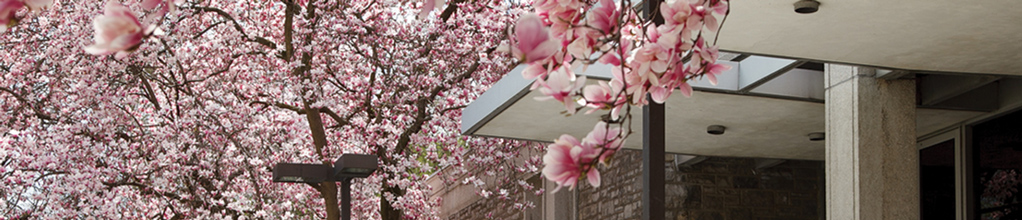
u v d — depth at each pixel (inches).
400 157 368.8
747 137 294.8
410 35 385.4
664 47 58.2
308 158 351.3
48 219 302.2
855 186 209.5
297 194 369.1
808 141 299.1
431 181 556.7
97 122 319.0
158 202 345.4
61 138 308.2
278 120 356.8
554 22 57.3
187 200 342.3
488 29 377.7
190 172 336.2
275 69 365.1
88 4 316.2
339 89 398.9
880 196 208.2
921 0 145.0
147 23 41.4
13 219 313.6
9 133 313.3
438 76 380.2
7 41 334.6
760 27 161.6
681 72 60.7
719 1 60.4
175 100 343.3
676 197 361.7
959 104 239.5
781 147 313.3
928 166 286.7
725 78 219.9
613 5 56.9
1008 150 242.8
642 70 58.4
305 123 364.2
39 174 320.5
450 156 398.9
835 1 145.8
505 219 468.8
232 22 363.6
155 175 336.5
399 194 384.5
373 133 364.8
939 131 278.7
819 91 233.5
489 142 402.3
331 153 354.3
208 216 338.0
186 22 362.3
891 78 213.0
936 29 162.9
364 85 374.3
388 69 386.9
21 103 322.0
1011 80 237.8
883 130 210.8
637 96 59.7
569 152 49.6
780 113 253.1
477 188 408.2
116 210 321.7
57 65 327.9
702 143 308.0
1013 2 144.8
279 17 393.7
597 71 193.3
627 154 365.7
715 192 364.8
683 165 365.1
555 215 401.4
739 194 367.2
